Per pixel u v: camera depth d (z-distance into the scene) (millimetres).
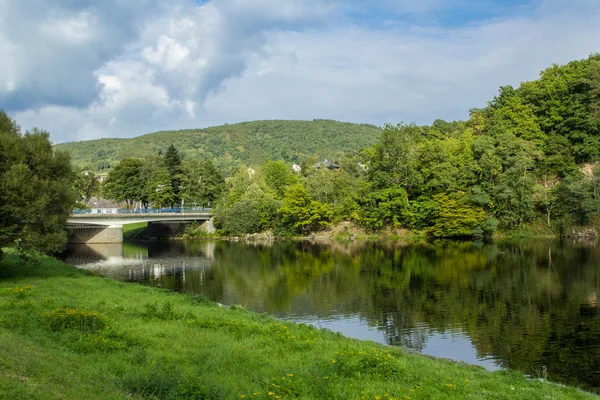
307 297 37219
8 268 39812
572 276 42125
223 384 13227
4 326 17781
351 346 19047
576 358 22219
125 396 11289
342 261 58375
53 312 19641
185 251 75750
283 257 65062
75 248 82562
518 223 79000
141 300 27641
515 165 77000
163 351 16531
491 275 44000
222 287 42438
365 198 86562
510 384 15969
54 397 9883
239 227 97188
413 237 83625
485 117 103375
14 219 32344
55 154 36625
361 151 114875
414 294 37000
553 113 89938
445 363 18891
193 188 115062
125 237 103812
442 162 84250
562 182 78000
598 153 82562
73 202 36781
